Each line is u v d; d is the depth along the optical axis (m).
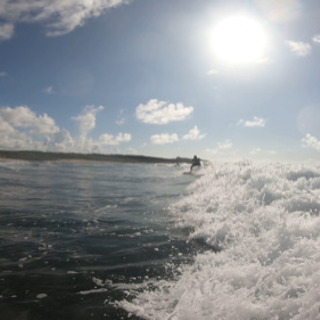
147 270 4.25
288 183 6.80
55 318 3.11
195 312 3.05
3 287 3.73
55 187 13.15
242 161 11.31
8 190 11.71
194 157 24.77
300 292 2.96
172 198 10.20
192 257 4.71
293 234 4.18
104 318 3.11
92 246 5.24
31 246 5.20
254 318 2.81
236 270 3.74
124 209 8.37
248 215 5.78
